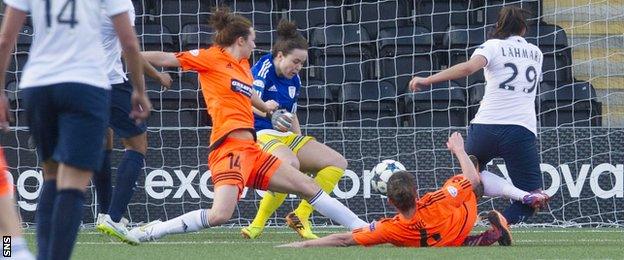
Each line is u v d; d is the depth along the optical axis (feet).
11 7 39.91
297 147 70.90
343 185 90.94
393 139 91.40
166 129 91.20
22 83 39.04
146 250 60.13
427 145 91.35
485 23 108.06
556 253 57.67
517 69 64.23
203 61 62.39
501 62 64.08
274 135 70.64
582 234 79.61
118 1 39.63
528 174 64.75
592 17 116.78
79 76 38.19
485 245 62.44
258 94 70.54
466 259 53.36
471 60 63.52
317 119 101.30
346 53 108.37
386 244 63.72
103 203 73.10
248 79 62.95
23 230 84.17
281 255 55.83
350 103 102.68
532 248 61.00
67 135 38.14
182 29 110.11
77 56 38.52
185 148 91.25
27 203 90.27
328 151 71.72
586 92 103.14
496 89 64.23
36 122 39.55
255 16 112.98
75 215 38.14
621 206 91.04
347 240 61.41
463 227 61.46
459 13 114.21
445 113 102.63
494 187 64.80
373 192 90.84
